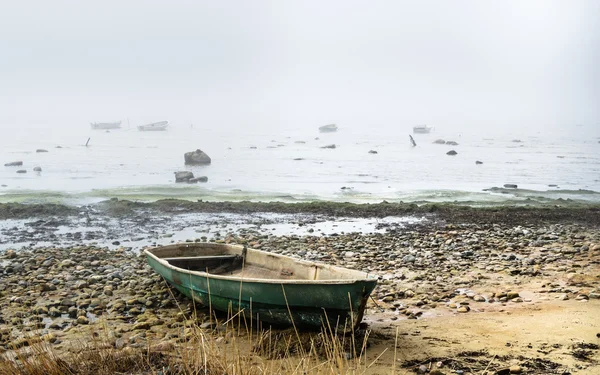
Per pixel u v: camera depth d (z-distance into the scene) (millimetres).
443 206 24469
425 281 13719
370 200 27656
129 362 8094
